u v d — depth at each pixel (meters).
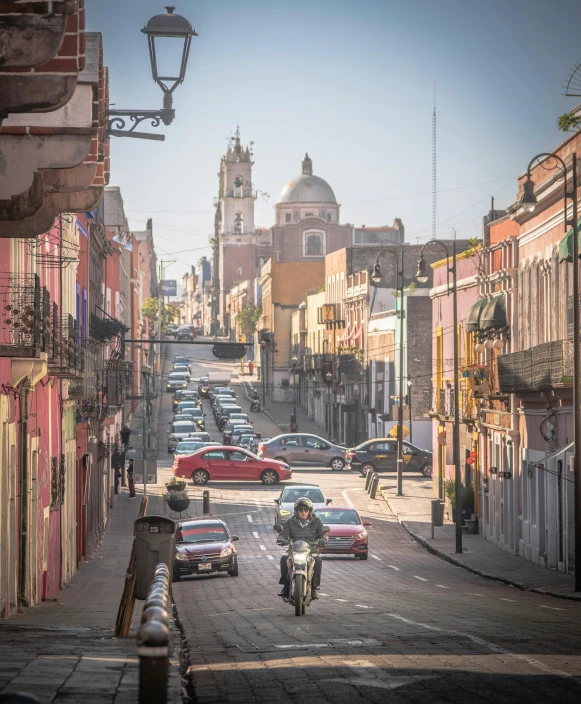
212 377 189.00
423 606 33.28
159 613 10.23
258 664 19.34
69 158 21.05
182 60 25.05
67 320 44.97
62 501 47.03
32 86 17.56
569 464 52.38
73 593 46.00
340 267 160.88
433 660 19.20
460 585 47.47
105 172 27.94
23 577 35.56
